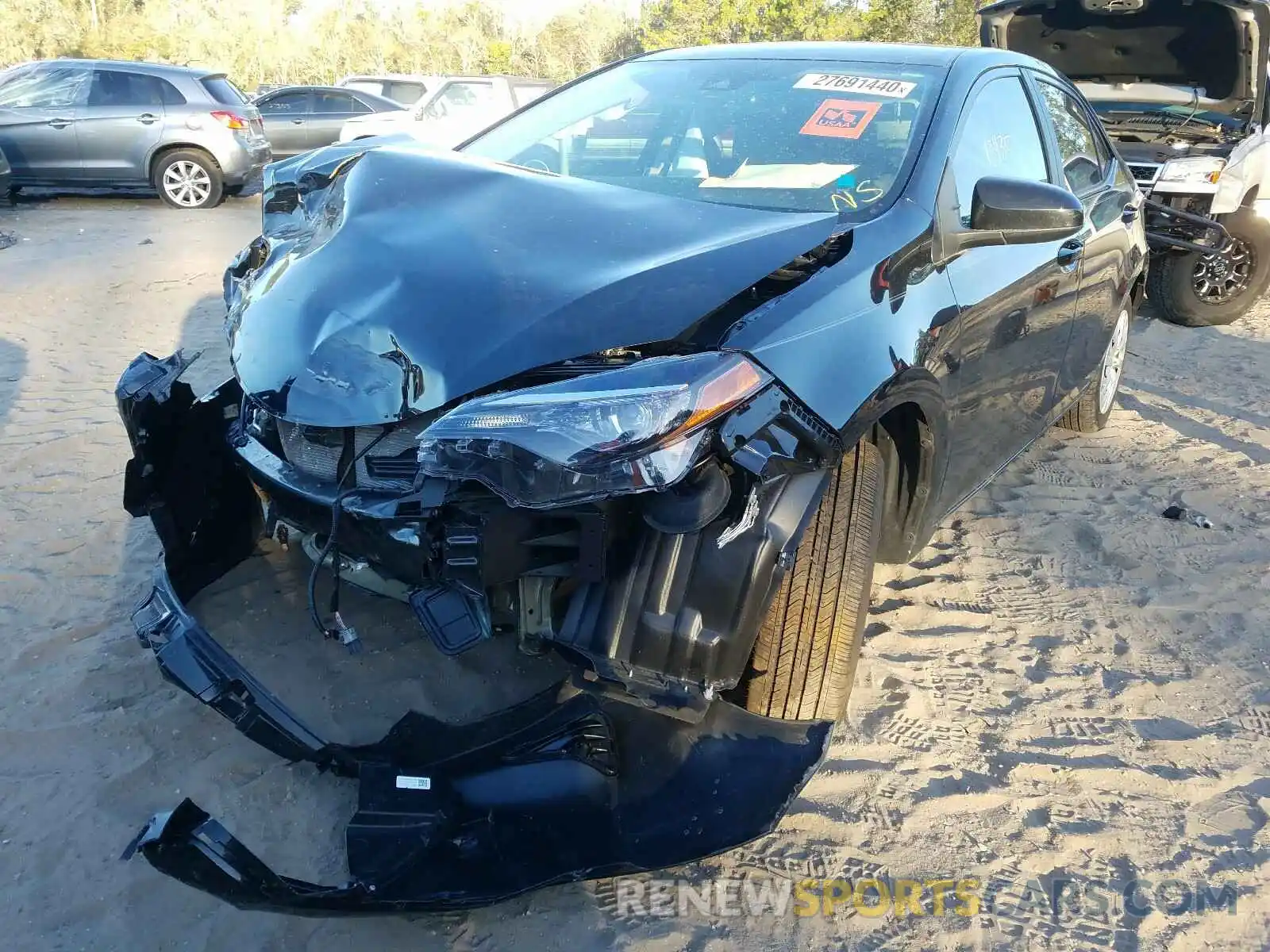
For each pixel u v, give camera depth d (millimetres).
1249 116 7305
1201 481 4535
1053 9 7164
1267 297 8555
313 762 2229
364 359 2168
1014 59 3738
